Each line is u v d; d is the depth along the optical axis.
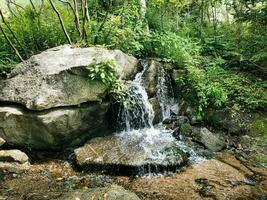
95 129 6.50
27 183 5.00
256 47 8.91
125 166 5.36
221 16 13.73
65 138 5.99
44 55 6.23
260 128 6.95
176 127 7.06
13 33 7.38
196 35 10.87
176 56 8.33
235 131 6.90
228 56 9.71
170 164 5.47
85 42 7.41
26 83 5.96
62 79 5.89
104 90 6.33
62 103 5.82
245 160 6.02
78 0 10.01
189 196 4.75
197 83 7.56
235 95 7.86
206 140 6.49
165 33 9.12
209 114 7.29
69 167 5.61
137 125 7.02
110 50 6.93
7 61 7.38
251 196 4.79
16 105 5.94
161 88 7.72
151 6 10.35
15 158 5.50
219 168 5.65
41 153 6.00
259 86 8.07
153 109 7.26
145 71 7.59
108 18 8.55
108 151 5.80
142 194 4.78
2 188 4.80
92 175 5.35
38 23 7.99
